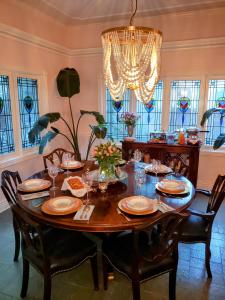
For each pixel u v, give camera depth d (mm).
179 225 1626
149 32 2322
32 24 3691
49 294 1714
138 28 2268
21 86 3676
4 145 3451
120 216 1688
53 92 4340
